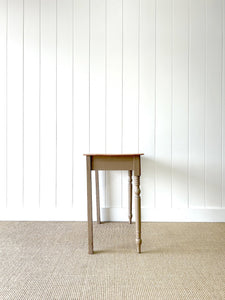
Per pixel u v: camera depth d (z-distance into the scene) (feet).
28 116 8.77
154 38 8.67
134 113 8.70
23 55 8.75
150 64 8.68
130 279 4.97
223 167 8.68
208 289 4.63
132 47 8.68
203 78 8.66
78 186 8.76
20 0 8.73
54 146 8.75
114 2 8.66
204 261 5.73
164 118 8.70
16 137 8.78
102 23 8.69
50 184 8.76
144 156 8.71
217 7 8.61
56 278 4.99
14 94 8.76
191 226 8.16
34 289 4.62
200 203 8.71
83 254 6.07
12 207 8.78
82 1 8.69
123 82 8.70
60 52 8.72
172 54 8.66
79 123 8.74
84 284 4.79
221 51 8.63
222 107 8.66
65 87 8.73
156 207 8.72
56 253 6.11
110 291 4.56
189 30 8.64
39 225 8.23
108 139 8.73
